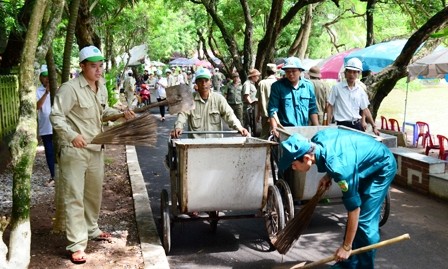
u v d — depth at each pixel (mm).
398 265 4922
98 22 16719
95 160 5020
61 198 5430
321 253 5277
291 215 5363
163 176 8969
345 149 3992
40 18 4098
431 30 8875
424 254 5195
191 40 42656
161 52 40062
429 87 35188
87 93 4805
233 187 5094
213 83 27953
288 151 3977
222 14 20562
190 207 5102
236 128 5934
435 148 10867
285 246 4605
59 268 4609
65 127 4520
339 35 27641
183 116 5875
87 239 4910
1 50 12586
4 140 9016
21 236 3963
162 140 13188
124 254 5027
